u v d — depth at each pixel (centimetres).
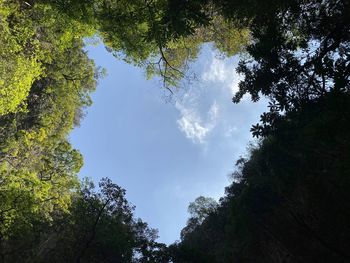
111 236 2608
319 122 1162
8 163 2922
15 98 2206
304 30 1308
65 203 2645
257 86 1310
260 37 1291
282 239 2578
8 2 2131
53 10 2100
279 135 1356
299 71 1266
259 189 2783
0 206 2067
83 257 2567
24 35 2230
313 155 1798
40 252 2538
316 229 2205
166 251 2770
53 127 3412
